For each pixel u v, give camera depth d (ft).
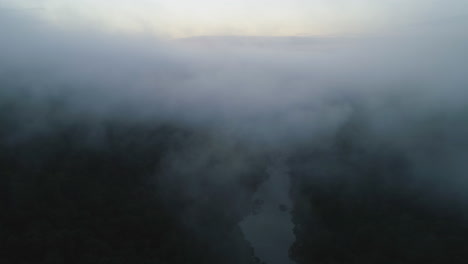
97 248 189.16
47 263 172.86
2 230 195.52
